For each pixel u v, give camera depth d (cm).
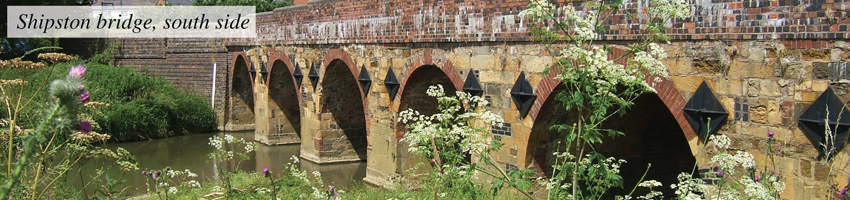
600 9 736
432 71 1622
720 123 977
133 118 2689
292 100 2645
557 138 1343
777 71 908
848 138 828
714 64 980
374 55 1778
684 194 725
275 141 2631
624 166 1505
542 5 710
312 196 996
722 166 711
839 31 834
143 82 2934
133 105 2712
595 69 685
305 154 2303
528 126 1295
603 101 691
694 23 1005
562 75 702
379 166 1814
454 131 821
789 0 890
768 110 923
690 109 1011
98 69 2898
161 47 3241
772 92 916
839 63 841
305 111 2266
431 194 1220
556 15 1192
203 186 1504
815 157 874
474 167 827
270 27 2458
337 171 2098
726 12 962
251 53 2673
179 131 2873
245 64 2891
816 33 859
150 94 2853
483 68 1393
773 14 907
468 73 1432
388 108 1744
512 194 1299
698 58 1001
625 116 1430
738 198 675
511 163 1358
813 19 862
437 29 1505
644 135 1500
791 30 888
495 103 1375
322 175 2034
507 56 1327
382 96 1759
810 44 870
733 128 965
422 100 1712
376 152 1823
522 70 1293
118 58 3406
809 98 877
